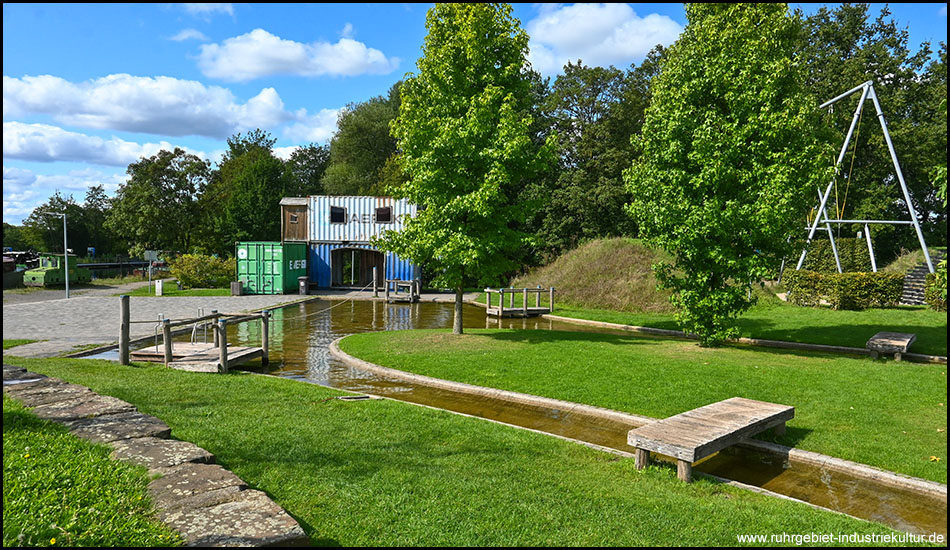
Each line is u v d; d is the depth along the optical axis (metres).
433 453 6.52
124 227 53.34
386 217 36.84
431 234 14.84
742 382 10.54
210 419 7.40
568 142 45.41
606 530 4.68
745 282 13.95
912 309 21.20
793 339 16.83
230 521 4.16
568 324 22.83
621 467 6.41
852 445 7.38
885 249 43.91
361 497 5.11
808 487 6.33
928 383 10.46
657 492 5.64
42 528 3.84
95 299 28.89
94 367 10.95
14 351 13.52
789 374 11.16
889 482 6.41
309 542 4.14
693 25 14.46
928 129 37.16
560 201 42.00
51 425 6.10
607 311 26.64
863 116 37.59
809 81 38.91
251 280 33.53
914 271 29.84
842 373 11.29
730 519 5.02
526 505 5.11
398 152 53.62
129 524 4.02
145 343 15.57
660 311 25.72
